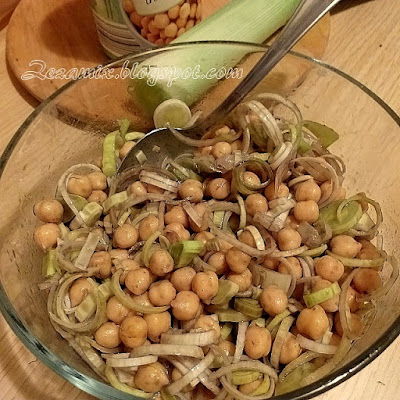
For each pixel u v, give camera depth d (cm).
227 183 23
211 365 19
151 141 24
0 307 17
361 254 21
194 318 20
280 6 28
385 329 17
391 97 28
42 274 21
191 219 22
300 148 24
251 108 23
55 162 23
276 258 21
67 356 18
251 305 20
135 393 19
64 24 30
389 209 22
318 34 29
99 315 19
